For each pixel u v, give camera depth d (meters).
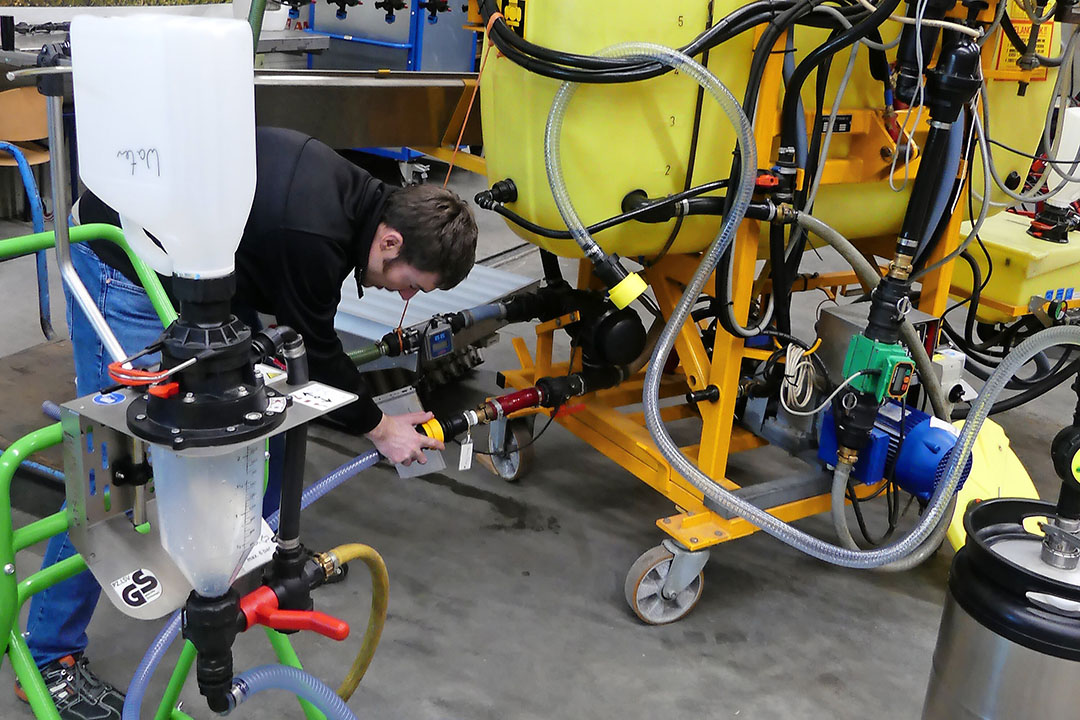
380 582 1.13
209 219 0.74
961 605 1.37
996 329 3.13
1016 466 2.42
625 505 2.56
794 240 1.88
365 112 2.12
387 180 5.48
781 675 1.96
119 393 0.91
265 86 1.96
